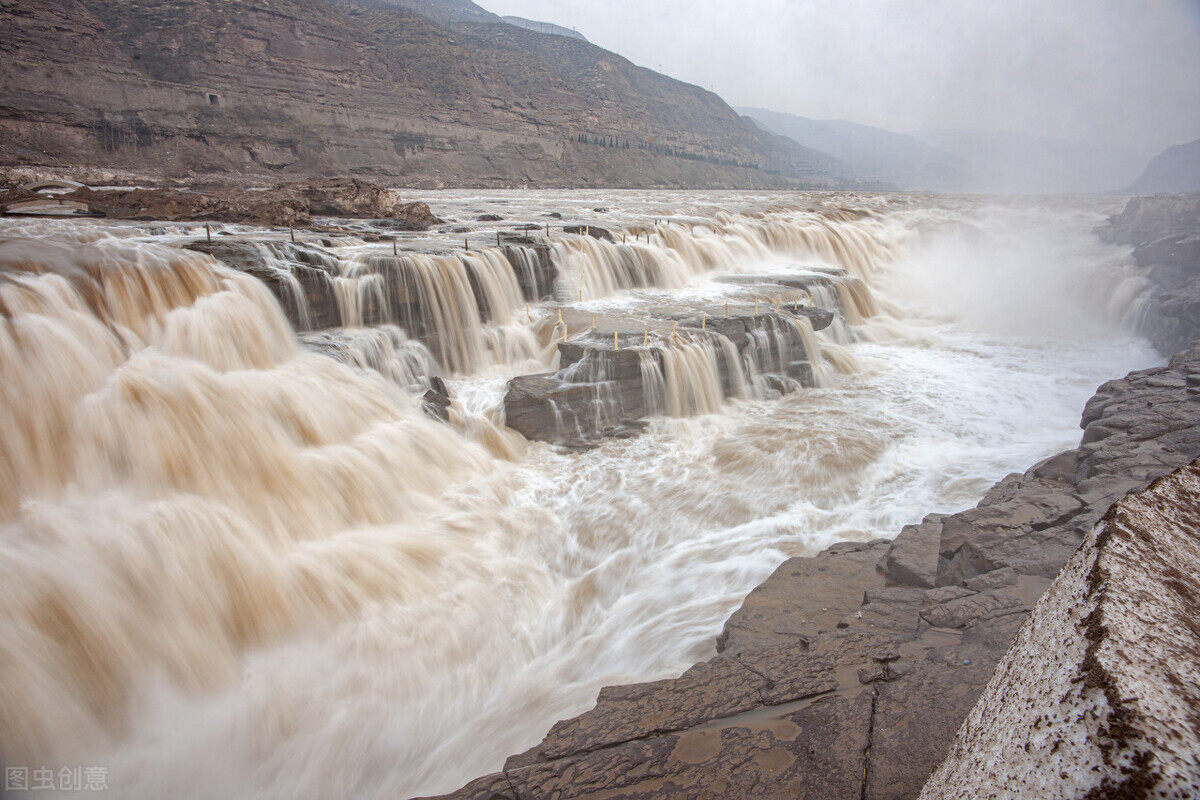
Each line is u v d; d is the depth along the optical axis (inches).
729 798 147.9
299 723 283.9
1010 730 41.8
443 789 243.3
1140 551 46.9
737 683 191.3
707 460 501.0
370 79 5561.0
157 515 341.1
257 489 384.8
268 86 4840.1
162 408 390.3
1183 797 29.0
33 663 259.1
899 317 986.7
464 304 637.3
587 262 778.8
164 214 826.2
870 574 284.4
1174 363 499.2
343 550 366.6
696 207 1817.2
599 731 177.6
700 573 369.7
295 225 863.7
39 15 3663.9
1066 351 820.0
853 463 486.9
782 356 655.8
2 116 3065.9
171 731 275.4
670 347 570.6
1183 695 34.8
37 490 341.1
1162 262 953.5
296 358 503.5
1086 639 40.1
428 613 343.9
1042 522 285.1
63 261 442.9
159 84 3777.1
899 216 1476.4
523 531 419.8
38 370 371.9
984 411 599.2
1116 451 345.7
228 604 321.1
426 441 471.5
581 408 526.3
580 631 344.8
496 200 2237.9
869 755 153.1
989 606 222.7
